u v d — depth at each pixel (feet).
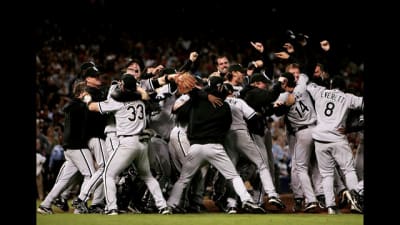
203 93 99.66
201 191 106.11
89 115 103.14
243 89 106.52
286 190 154.51
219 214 99.19
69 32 279.49
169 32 302.66
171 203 99.86
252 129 104.58
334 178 109.70
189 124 99.66
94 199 104.78
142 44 282.15
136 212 103.60
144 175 99.09
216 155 98.27
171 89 103.76
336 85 106.73
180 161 104.12
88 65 104.63
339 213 102.17
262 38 291.17
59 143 166.81
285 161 161.48
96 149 103.55
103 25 293.02
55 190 102.94
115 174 96.84
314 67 108.58
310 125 106.63
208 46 284.00
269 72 113.60
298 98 106.42
